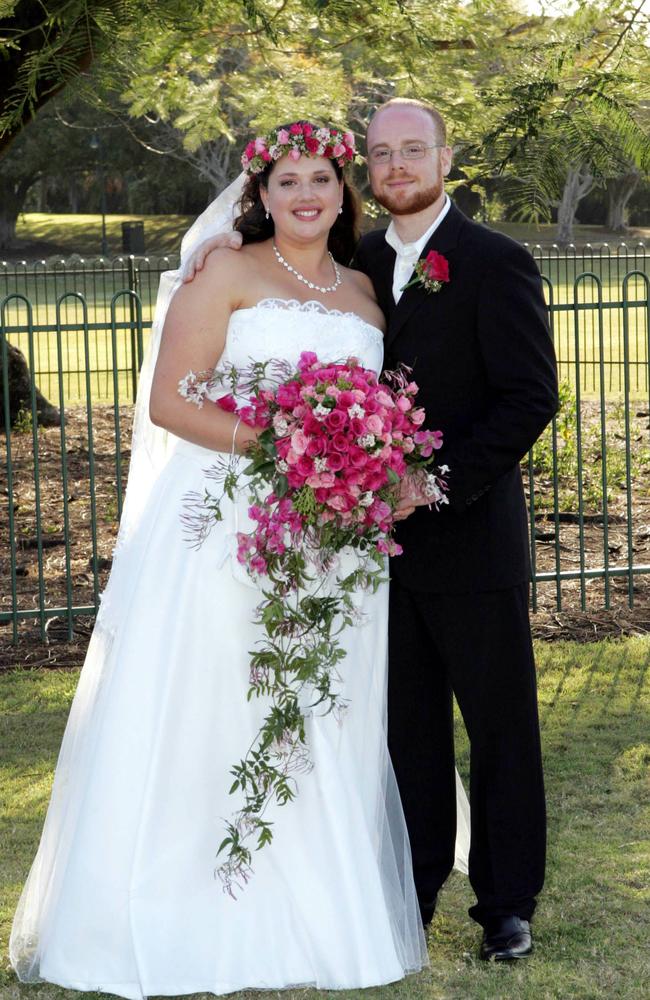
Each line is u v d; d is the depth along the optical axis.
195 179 43.59
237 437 3.06
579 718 5.02
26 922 3.29
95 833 3.07
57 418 11.63
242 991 3.06
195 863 3.11
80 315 20.09
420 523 3.21
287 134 3.09
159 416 3.13
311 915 3.08
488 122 4.15
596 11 4.26
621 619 6.37
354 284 3.32
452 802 3.43
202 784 3.11
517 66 4.41
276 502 3.04
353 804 3.13
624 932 3.32
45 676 5.70
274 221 3.18
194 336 3.11
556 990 3.02
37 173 45.44
